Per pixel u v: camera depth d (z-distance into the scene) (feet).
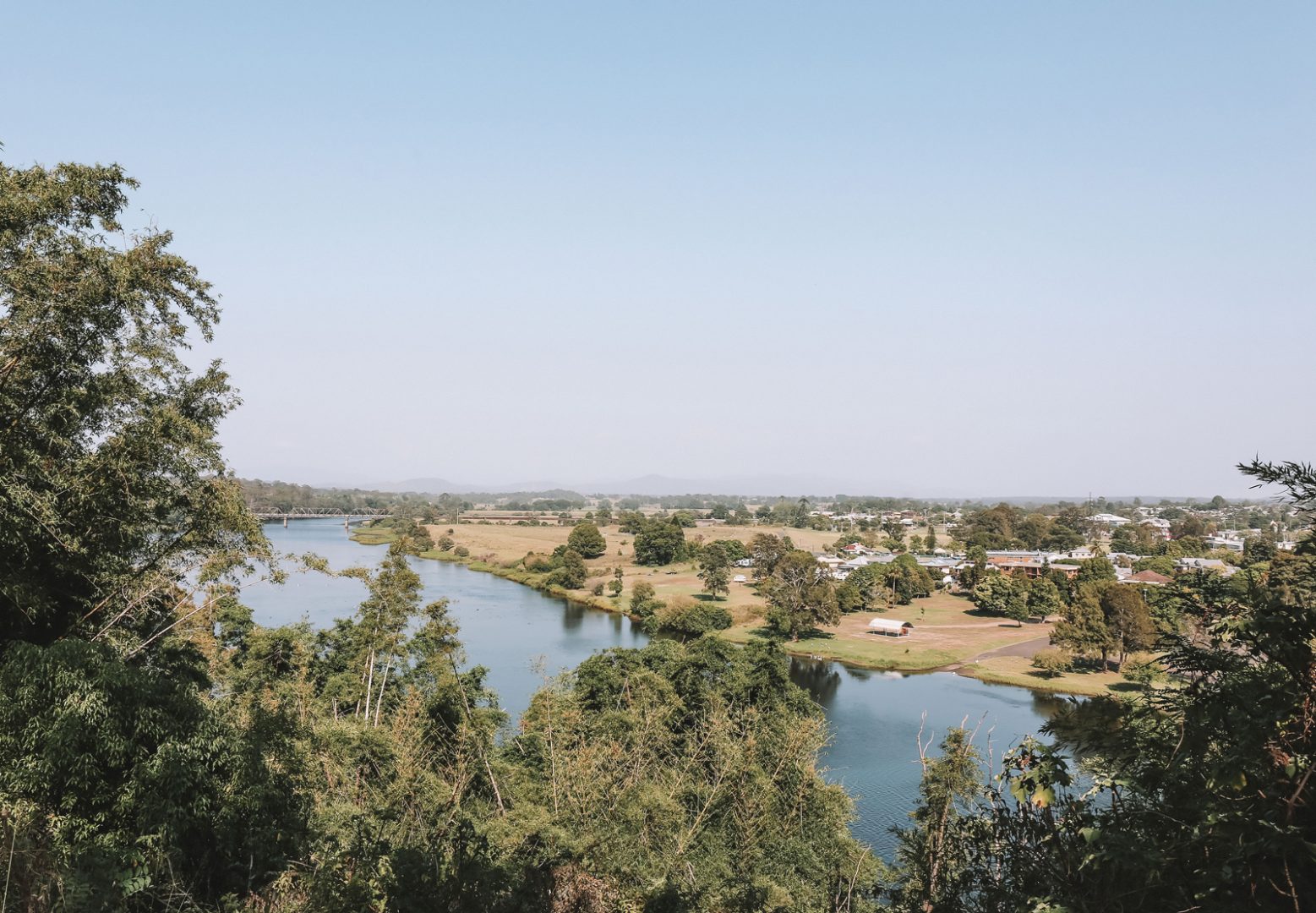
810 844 97.86
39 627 74.43
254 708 71.05
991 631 307.99
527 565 448.24
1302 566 18.79
